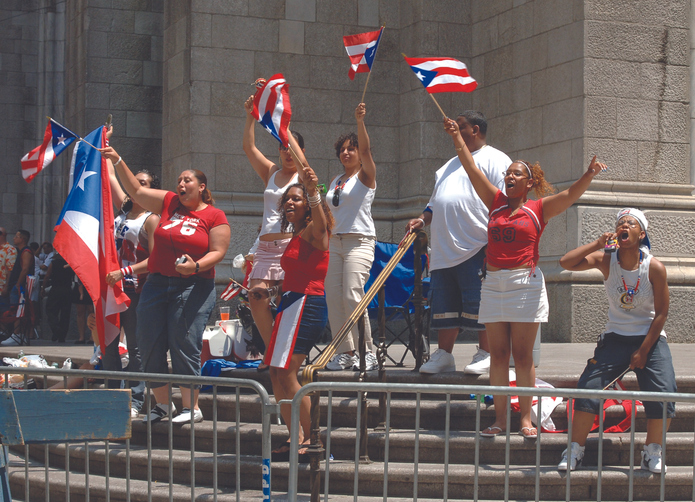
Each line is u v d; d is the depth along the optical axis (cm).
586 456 1298
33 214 5075
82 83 3753
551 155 2552
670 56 2541
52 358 2106
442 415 1405
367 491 1237
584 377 1280
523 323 1288
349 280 1580
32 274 3042
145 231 1606
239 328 1769
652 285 1268
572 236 2408
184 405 1468
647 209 2480
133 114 3738
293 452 984
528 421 1320
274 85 1252
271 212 1488
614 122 2475
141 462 1378
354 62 1502
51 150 1555
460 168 1522
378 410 1417
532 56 2627
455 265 1474
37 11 5119
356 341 1638
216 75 2689
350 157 1605
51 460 1522
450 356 1528
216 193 2661
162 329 1450
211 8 2684
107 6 3719
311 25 2783
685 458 1306
